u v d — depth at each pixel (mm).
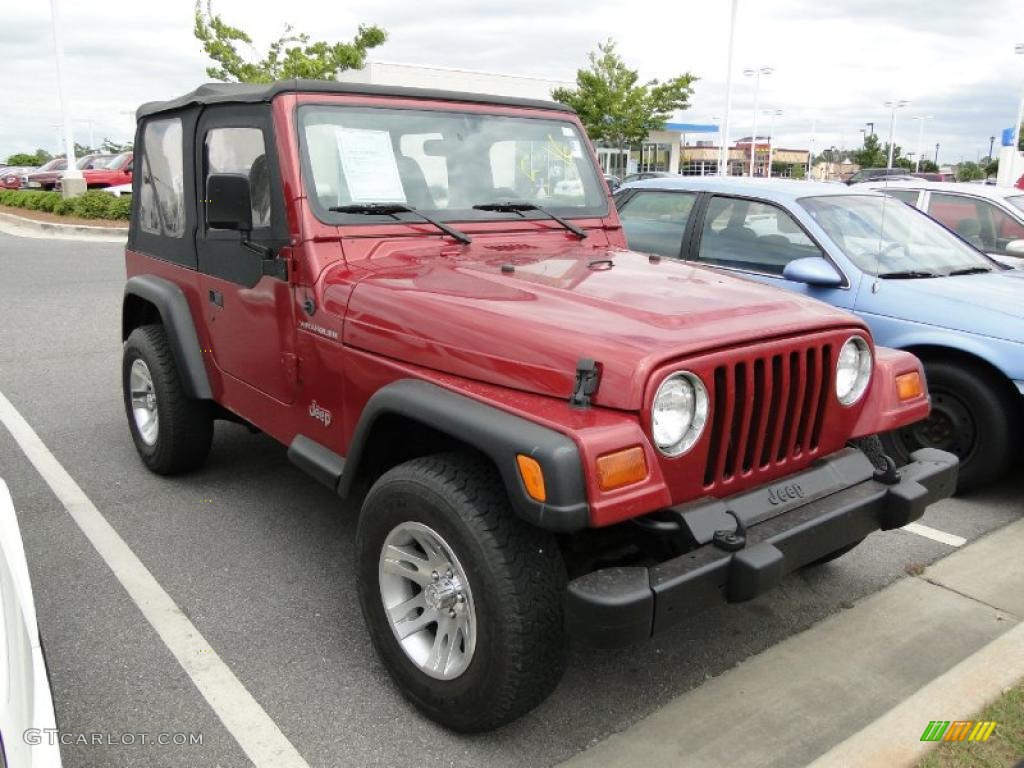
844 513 2777
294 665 3158
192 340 4262
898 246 5324
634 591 2303
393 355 2939
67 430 5695
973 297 4715
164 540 4129
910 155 54656
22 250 15648
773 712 2945
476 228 3684
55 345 8102
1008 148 17953
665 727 2863
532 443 2297
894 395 3133
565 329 2574
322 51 20906
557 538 2729
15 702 1834
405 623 2871
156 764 2643
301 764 2662
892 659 3268
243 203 3258
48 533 4180
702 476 2588
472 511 2518
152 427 4805
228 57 20156
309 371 3361
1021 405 4621
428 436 3012
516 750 2740
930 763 2621
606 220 4148
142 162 4691
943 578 3904
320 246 3291
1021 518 4594
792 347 2740
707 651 3312
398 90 3656
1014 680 3070
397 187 3543
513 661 2488
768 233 5449
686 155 53594
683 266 3547
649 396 2369
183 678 3064
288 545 4098
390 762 2678
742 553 2480
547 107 4117
